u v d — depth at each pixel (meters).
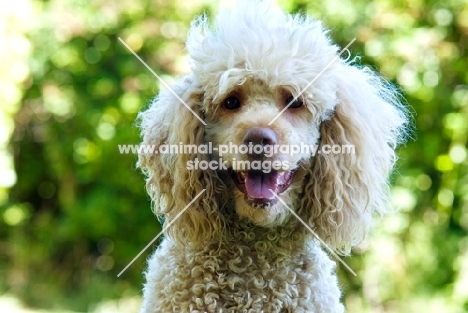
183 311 3.90
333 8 8.51
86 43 9.36
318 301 4.03
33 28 9.17
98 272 10.00
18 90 9.27
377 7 8.66
